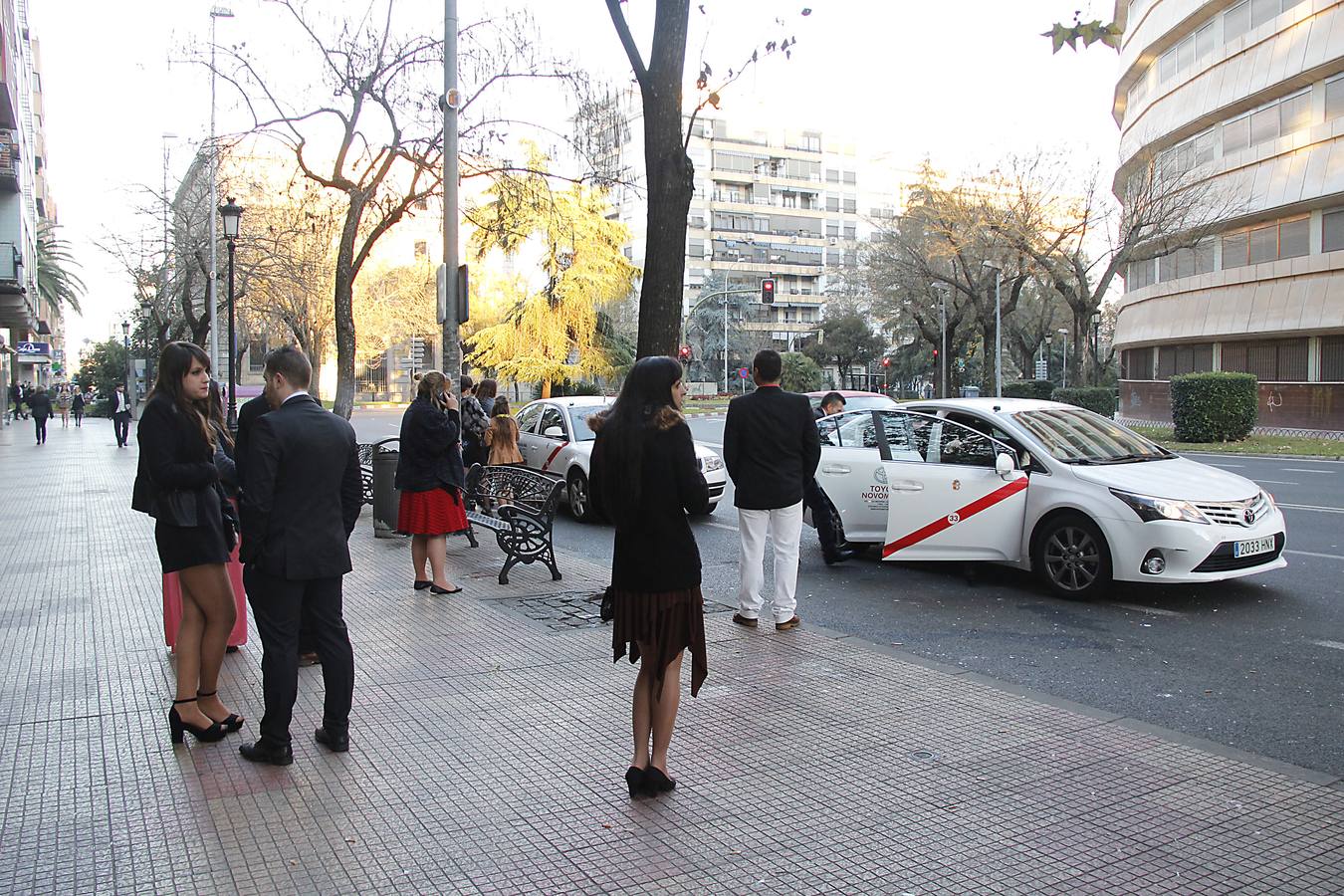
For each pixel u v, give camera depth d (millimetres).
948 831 3910
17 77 35594
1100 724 5180
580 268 37188
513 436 11734
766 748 4824
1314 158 32062
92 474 20438
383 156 16016
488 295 42156
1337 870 3590
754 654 6504
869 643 6859
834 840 3836
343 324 14469
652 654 4266
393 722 5211
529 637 6945
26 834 3877
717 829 3936
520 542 8914
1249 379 28375
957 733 5031
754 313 88438
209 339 29734
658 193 8086
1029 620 7715
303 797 4238
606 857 3699
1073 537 8328
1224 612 7879
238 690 5773
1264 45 34031
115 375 63688
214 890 3447
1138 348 43844
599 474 4305
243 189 27797
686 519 4324
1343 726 5320
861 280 64062
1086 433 9188
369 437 33875
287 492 4586
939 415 9500
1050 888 3467
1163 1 39156
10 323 35500
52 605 7902
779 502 7039
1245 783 4402
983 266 35969
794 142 98375
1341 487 16531
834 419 10398
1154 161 34062
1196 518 7836
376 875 3557
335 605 4812
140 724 5156
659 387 4293
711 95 8297
